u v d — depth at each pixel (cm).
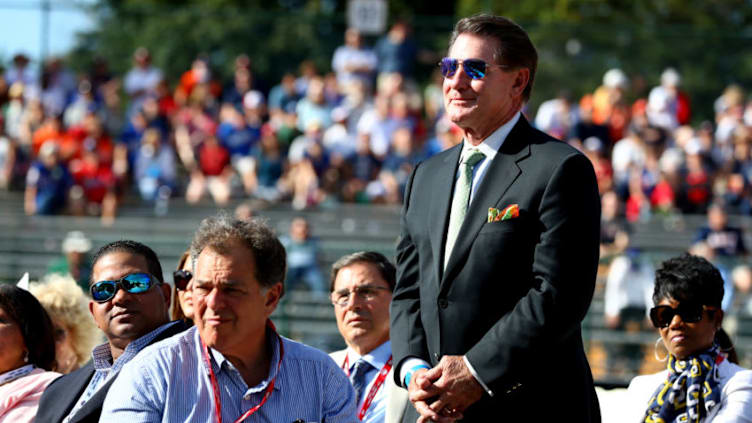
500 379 1231
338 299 1886
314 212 5331
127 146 5597
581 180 1271
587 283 1245
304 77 6009
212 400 1252
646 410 1591
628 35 6125
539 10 8069
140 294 1622
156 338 1596
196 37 6212
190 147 5672
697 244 4450
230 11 6247
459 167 1371
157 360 1263
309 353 1340
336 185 5438
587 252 1248
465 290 1288
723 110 6000
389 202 5356
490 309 1279
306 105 5806
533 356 1227
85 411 1440
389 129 5531
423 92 6062
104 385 1462
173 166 5594
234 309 1245
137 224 5184
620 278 3859
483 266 1278
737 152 5597
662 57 6112
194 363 1272
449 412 1262
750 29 7238
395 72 5988
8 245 4972
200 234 1279
